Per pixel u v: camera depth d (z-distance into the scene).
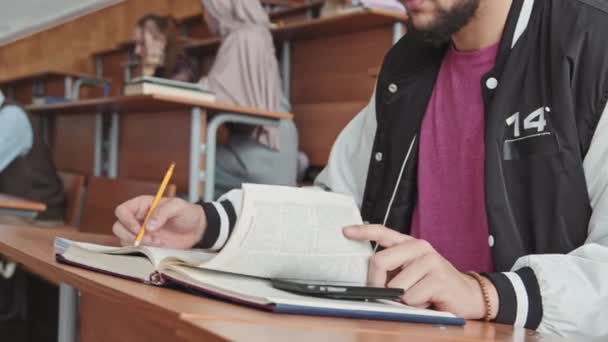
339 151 1.27
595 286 0.73
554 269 0.74
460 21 0.96
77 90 5.62
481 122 1.03
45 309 2.93
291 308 0.55
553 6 0.97
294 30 3.28
